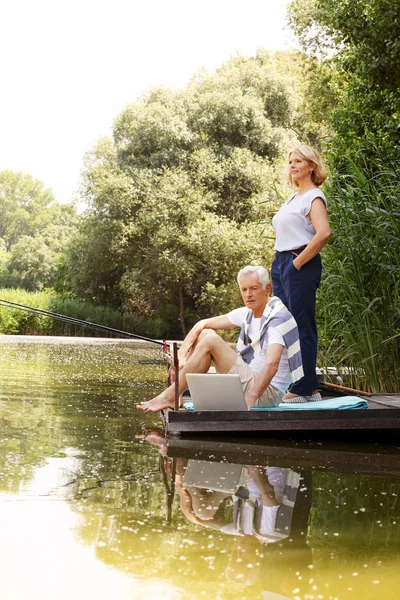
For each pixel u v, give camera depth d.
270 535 1.78
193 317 25.00
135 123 25.25
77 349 11.35
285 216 4.20
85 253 25.52
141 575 1.45
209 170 23.47
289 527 1.86
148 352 11.05
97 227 24.42
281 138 24.95
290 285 4.12
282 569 1.52
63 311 22.48
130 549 1.61
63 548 1.59
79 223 26.06
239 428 3.48
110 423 3.60
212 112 24.92
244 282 3.70
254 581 1.44
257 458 2.93
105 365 7.84
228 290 21.98
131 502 2.03
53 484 2.19
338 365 5.15
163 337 25.14
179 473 2.50
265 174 23.30
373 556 1.64
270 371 3.58
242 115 24.70
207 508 2.02
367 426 3.61
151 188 23.77
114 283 26.92
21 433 3.12
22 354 9.31
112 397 4.74
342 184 6.42
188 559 1.56
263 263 19.86
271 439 3.50
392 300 4.78
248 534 1.77
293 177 4.26
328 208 5.28
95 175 25.39
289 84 25.94
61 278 30.11
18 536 1.66
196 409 3.57
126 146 25.41
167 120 24.88
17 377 5.87
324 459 2.99
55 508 1.91
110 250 24.36
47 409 3.97
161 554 1.59
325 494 2.29
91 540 1.66
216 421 3.45
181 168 23.97
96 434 3.24
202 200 23.00
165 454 2.88
